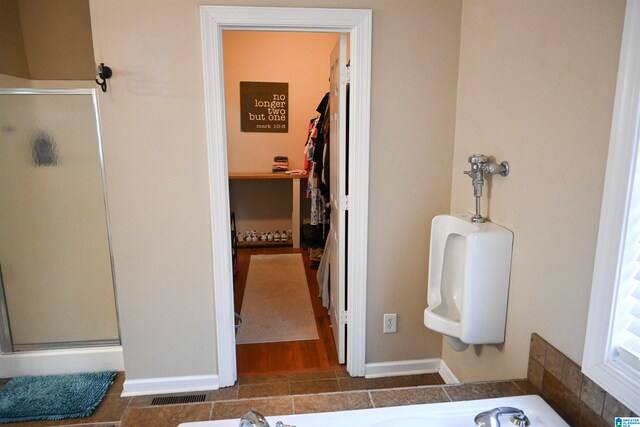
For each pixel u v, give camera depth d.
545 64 1.36
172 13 1.82
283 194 4.90
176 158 1.95
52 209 2.28
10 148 2.21
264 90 4.59
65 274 2.35
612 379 1.09
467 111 1.94
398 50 1.97
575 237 1.24
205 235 2.04
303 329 2.89
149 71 1.86
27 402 2.07
